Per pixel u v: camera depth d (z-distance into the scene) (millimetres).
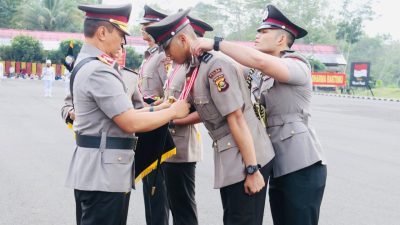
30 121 12633
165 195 4422
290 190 3486
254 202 3320
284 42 3535
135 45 41594
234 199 3328
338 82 38656
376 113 19875
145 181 4449
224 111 3182
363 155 9578
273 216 3701
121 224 3279
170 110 3225
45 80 21391
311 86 3520
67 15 56781
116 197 3137
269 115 3537
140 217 5426
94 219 3135
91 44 3176
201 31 4406
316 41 61062
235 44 3189
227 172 3299
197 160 4367
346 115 18547
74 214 5395
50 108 16266
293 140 3445
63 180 6727
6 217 5227
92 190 3092
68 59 3947
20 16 58031
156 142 3613
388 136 12695
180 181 4305
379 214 5703
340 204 6059
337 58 45938
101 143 3111
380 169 8250
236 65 3295
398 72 72562
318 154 3482
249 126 3320
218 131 3336
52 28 56219
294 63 3336
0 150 8625
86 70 3080
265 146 3369
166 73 4582
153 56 4691
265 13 3594
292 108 3457
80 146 3174
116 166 3127
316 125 14625
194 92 3309
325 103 25594
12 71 39781
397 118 17906
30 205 5645
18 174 6961
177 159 4242
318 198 3514
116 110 3035
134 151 3361
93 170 3107
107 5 3229
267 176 3385
